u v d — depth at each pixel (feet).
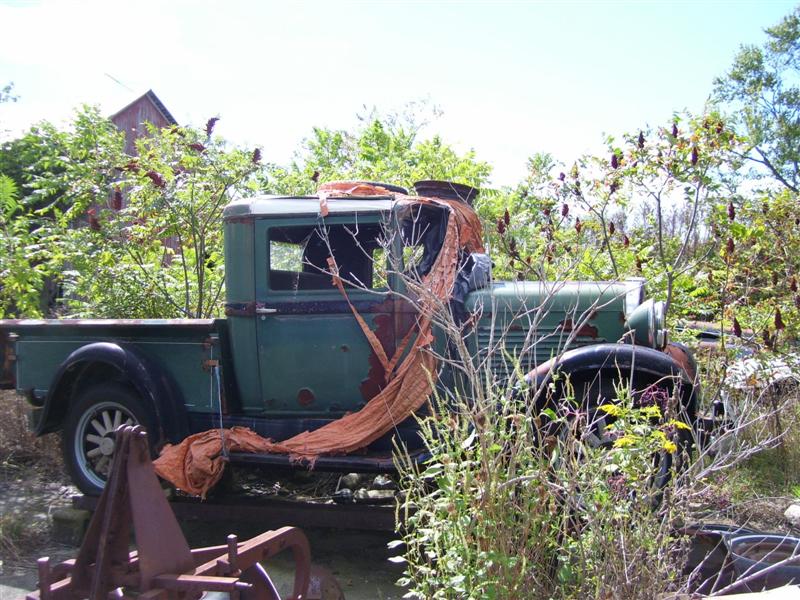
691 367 17.39
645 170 22.65
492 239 20.24
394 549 16.71
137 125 55.67
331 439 15.42
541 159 24.57
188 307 24.59
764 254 22.61
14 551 16.24
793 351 21.01
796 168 82.07
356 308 15.83
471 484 9.89
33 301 24.21
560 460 10.52
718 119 22.65
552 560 9.89
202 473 15.85
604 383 14.85
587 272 22.09
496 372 15.76
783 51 83.87
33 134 26.91
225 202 25.02
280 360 16.25
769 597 9.58
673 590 9.83
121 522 8.36
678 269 22.79
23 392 18.48
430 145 33.86
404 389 15.25
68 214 25.02
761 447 11.35
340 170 32.71
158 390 16.42
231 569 8.67
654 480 11.38
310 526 16.58
